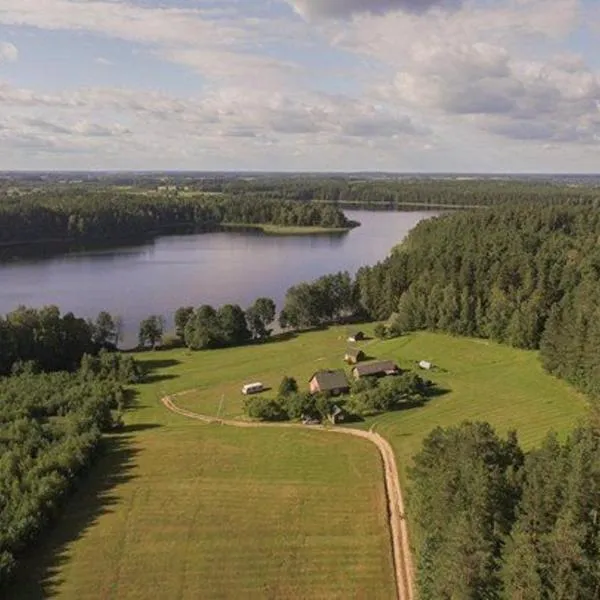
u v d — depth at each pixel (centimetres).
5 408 8256
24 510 5694
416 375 9294
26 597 4909
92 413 8169
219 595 4888
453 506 4706
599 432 5688
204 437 7862
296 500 6206
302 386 9781
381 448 7412
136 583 5041
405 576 5069
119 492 6462
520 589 3872
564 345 9475
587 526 4047
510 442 5419
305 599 4834
